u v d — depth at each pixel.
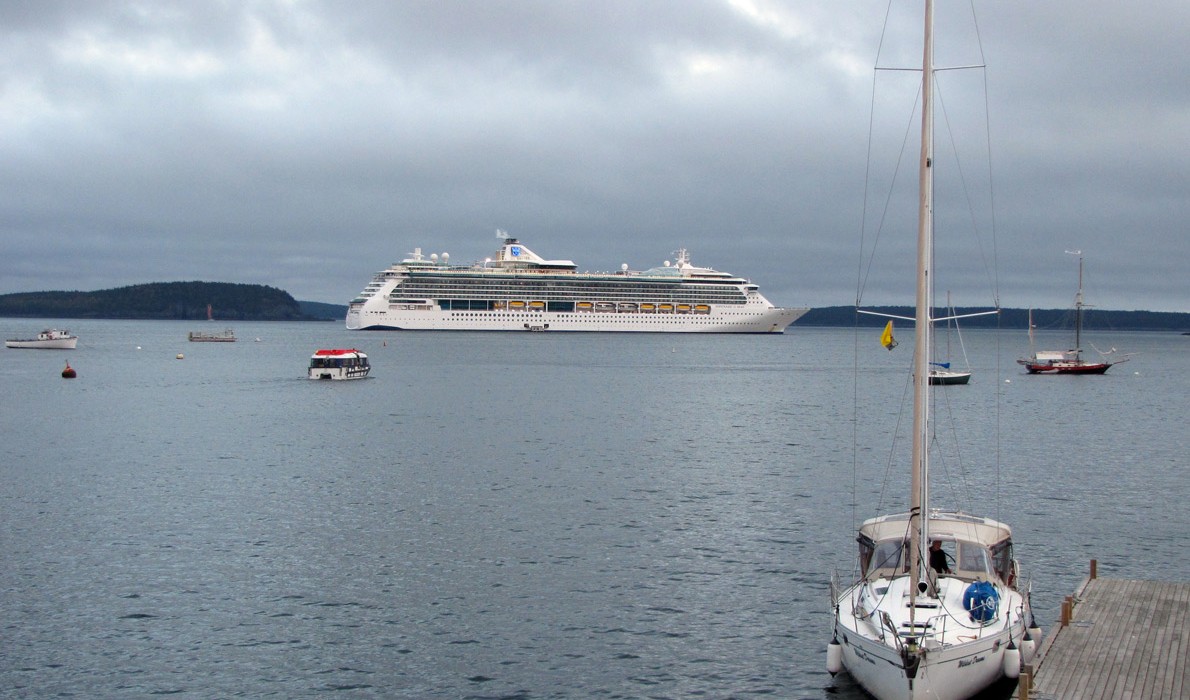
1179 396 130.75
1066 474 64.69
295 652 32.00
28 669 30.53
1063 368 175.62
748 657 31.77
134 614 35.19
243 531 46.72
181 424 89.69
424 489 57.16
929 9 27.14
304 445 75.56
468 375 155.75
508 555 42.75
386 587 38.31
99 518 49.34
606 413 101.38
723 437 82.38
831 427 90.62
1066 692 24.38
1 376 151.50
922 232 27.27
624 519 49.53
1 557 42.00
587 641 33.03
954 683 24.91
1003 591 28.86
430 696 29.08
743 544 44.78
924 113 27.22
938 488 59.44
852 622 26.98
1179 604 30.77
